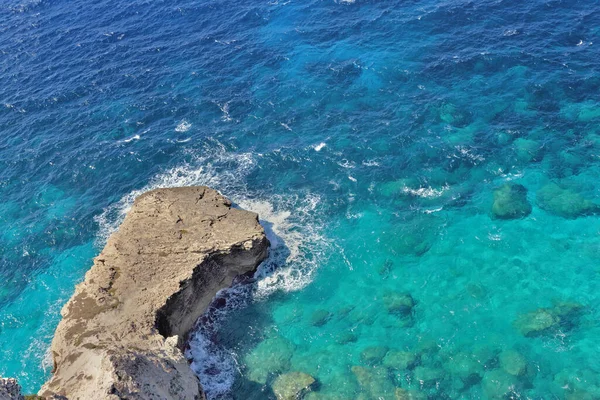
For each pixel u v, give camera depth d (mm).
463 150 50438
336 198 48531
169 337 34906
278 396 35250
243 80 62562
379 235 45219
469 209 46062
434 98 56250
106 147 55281
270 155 52938
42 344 39844
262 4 76750
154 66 66125
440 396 33969
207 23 74000
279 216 47594
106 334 34875
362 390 34750
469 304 39250
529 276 40500
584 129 50844
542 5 67000
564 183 46562
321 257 44281
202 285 40562
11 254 46469
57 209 49844
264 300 42062
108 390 27562
